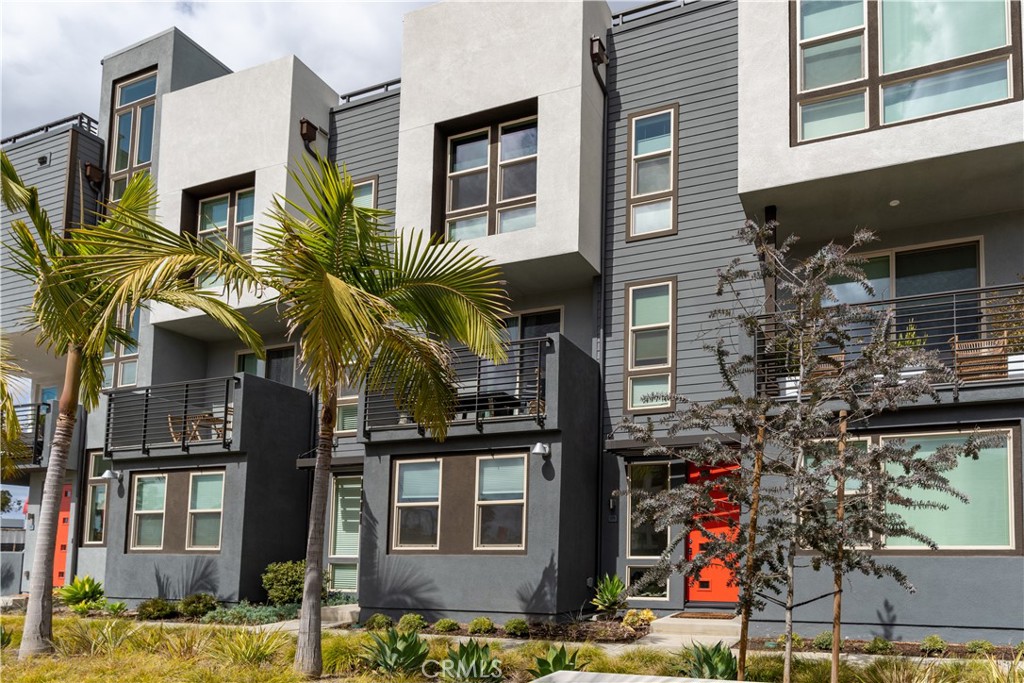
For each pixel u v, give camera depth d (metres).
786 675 7.89
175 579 16.94
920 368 10.59
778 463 8.19
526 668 9.96
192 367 20.09
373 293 10.66
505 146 16.03
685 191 15.13
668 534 14.31
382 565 14.66
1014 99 11.45
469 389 15.48
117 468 18.39
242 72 19.00
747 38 13.31
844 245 14.16
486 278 11.04
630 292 15.28
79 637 11.77
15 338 21.20
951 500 11.16
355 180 18.53
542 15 15.58
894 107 12.20
